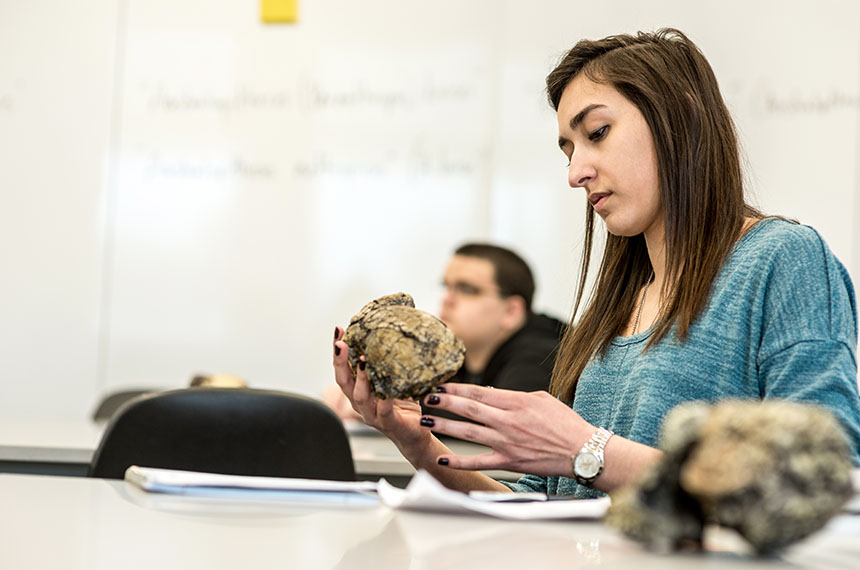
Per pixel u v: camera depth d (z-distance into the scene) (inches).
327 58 152.3
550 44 147.7
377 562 29.4
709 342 50.8
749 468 25.6
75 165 154.3
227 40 153.7
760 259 50.8
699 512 28.1
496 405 43.2
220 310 152.7
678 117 54.1
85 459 81.2
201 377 93.0
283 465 66.9
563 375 60.9
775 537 26.2
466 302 121.1
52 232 153.9
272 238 152.6
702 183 53.9
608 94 55.1
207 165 153.5
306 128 152.5
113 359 152.8
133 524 35.0
